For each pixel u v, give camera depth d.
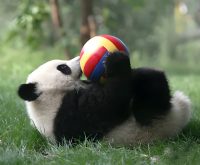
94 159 7.78
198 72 35.62
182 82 21.05
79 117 8.57
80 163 7.66
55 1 26.98
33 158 8.07
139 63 38.25
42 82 8.83
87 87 8.76
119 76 8.30
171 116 8.74
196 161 7.61
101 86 8.58
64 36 27.52
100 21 33.31
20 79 20.00
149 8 41.06
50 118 8.80
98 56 8.62
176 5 45.53
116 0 37.31
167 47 45.94
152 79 8.37
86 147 8.24
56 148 8.41
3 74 23.53
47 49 33.03
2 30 38.69
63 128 8.65
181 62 47.22
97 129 8.54
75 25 35.97
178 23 48.56
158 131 8.73
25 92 8.73
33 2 26.48
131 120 8.54
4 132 9.55
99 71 8.59
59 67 8.96
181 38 48.31
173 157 7.79
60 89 8.80
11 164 7.70
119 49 8.75
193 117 10.80
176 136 9.04
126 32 39.88
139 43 41.81
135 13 39.81
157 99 8.38
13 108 11.78
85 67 8.71
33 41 28.12
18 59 29.92
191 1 49.28
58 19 27.19
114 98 8.31
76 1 35.75
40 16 26.14
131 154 7.96
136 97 8.44
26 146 9.02
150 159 7.86
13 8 38.53
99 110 8.46
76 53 27.16
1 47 32.78
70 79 8.87
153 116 8.48
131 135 8.56
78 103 8.60
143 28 41.09
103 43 8.70
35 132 9.41
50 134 8.88
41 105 8.84
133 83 8.39
